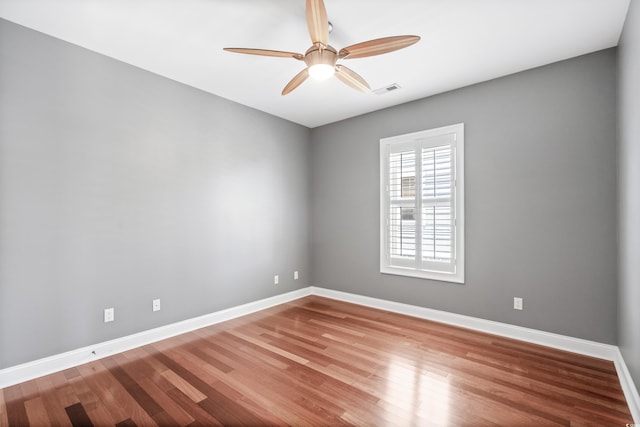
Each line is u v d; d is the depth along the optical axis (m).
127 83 2.80
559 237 2.76
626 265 2.15
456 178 3.33
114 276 2.71
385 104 3.82
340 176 4.45
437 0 1.97
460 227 3.30
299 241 4.61
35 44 2.31
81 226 2.52
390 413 1.87
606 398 2.00
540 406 1.92
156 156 3.00
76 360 2.47
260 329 3.26
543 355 2.61
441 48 2.54
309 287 4.75
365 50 1.97
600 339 2.57
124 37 2.41
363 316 3.67
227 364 2.49
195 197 3.33
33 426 1.77
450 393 2.06
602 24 2.21
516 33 2.33
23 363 2.24
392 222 3.85
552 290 2.79
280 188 4.32
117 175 2.73
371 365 2.46
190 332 3.18
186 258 3.24
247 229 3.87
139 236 2.88
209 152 3.47
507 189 3.02
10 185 2.20
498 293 3.08
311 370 2.38
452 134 3.36
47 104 2.36
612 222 2.52
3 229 2.17
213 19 2.19
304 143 4.72
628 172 2.07
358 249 4.24
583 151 2.65
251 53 2.01
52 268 2.37
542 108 2.84
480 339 2.95
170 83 3.12
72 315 2.47
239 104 3.79
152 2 2.00
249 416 1.85
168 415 1.86
